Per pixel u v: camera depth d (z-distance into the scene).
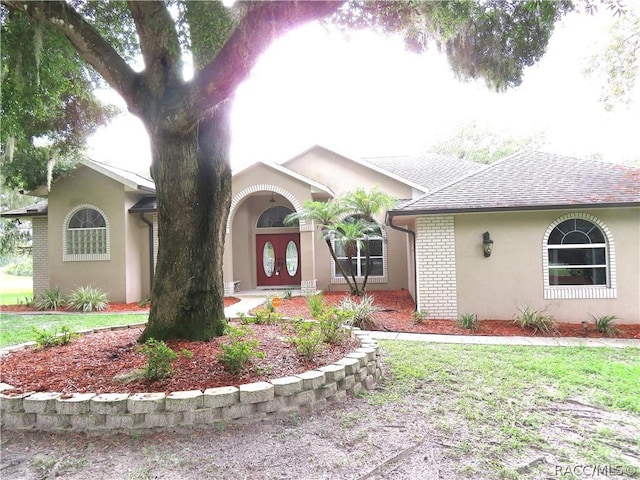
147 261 14.41
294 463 3.02
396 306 11.47
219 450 3.21
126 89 5.06
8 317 10.80
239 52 4.32
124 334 6.28
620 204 8.59
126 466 2.99
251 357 4.53
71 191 13.82
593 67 11.63
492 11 5.58
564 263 9.41
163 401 3.52
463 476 2.84
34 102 7.48
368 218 12.55
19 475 2.89
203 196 5.61
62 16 4.82
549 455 3.13
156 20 4.76
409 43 6.18
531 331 8.53
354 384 4.50
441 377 5.12
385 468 2.95
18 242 19.06
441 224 9.73
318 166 15.99
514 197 9.34
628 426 3.66
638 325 8.92
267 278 16.33
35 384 3.99
